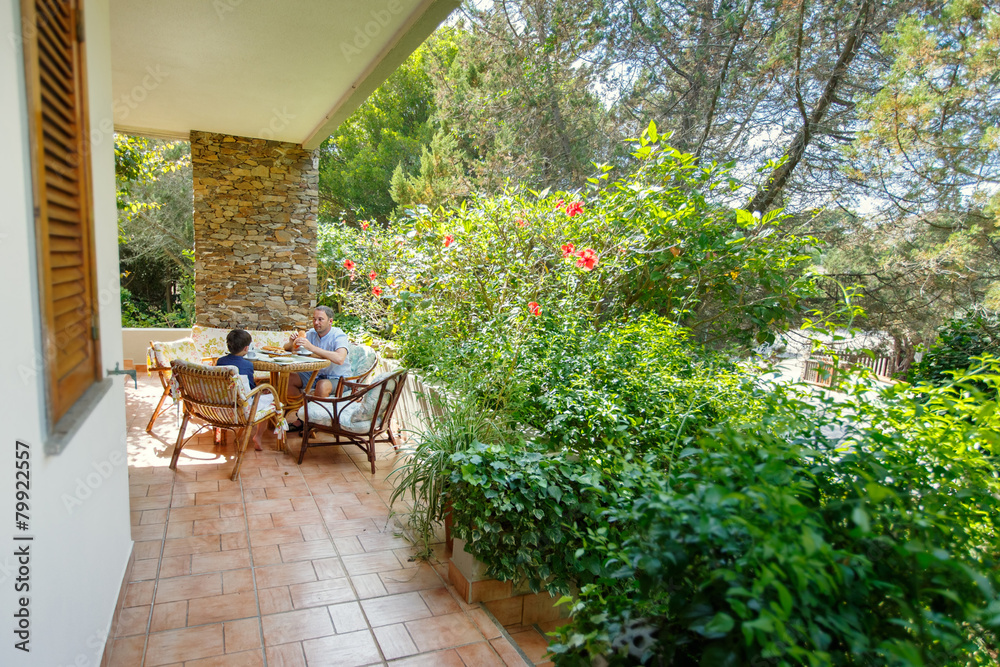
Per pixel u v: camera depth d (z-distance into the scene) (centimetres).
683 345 338
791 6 631
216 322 612
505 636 222
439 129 1199
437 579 261
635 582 131
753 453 118
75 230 168
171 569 257
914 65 522
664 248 373
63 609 138
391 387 388
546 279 393
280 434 424
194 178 591
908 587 101
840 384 161
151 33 335
